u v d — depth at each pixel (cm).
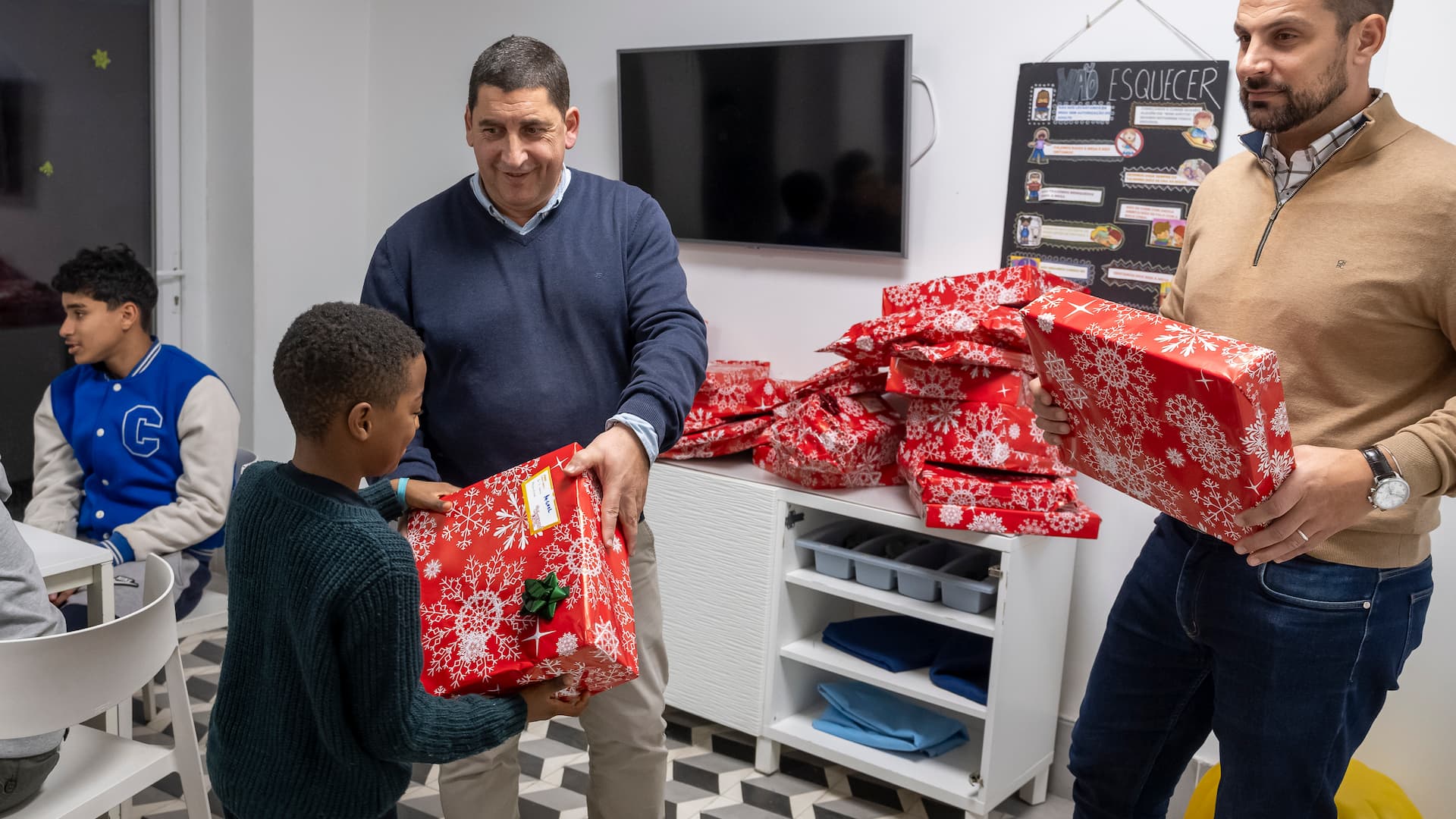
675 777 275
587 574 139
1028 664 255
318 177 388
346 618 125
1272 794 166
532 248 191
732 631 279
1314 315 158
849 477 264
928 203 292
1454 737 231
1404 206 152
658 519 289
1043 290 256
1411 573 162
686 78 318
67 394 277
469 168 377
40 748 173
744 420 293
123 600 251
